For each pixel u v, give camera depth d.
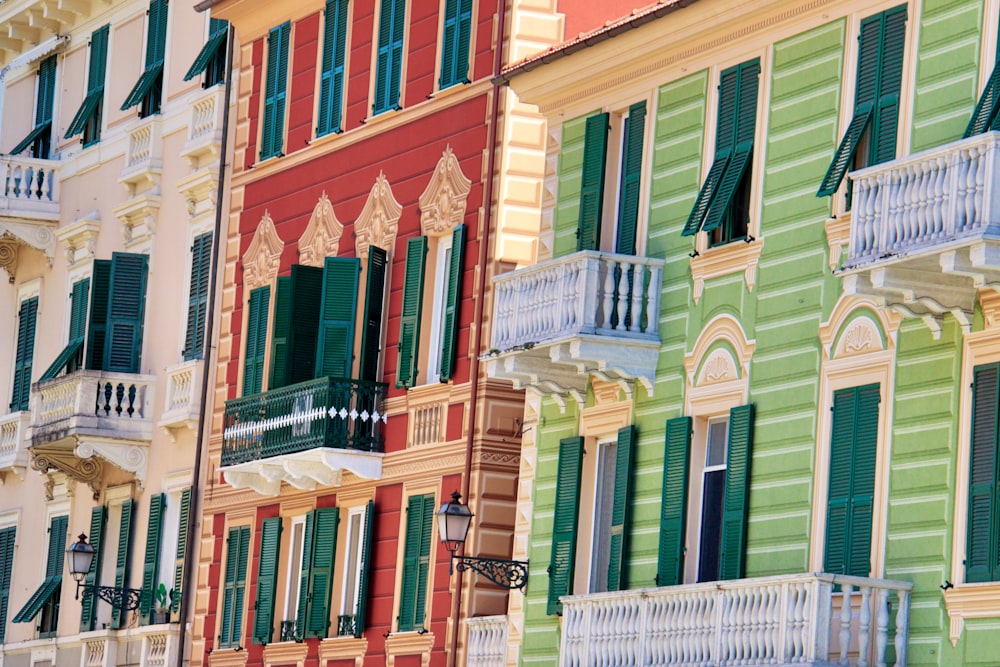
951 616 41.72
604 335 51.31
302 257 67.38
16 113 87.94
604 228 54.41
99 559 76.25
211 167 72.38
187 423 72.19
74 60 85.19
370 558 61.53
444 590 58.16
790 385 47.16
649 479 51.22
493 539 57.53
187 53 76.25
